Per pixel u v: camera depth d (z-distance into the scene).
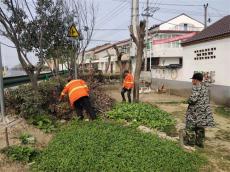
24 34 12.79
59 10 14.62
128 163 6.64
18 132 8.70
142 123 10.83
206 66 18.62
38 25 12.84
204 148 8.81
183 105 17.05
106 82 29.66
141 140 8.11
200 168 7.18
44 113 10.73
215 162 7.71
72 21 16.50
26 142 7.81
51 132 9.30
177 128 11.03
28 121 9.98
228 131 11.01
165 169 6.70
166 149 7.62
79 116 10.76
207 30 19.98
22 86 13.15
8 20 11.36
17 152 7.00
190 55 20.69
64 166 6.42
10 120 9.97
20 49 11.59
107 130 8.88
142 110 11.66
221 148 8.91
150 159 6.93
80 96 10.55
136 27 14.86
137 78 13.86
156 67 27.22
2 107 9.78
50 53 16.52
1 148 7.27
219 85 17.11
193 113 8.72
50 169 6.46
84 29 23.05
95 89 15.12
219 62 17.27
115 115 11.45
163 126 10.64
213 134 10.55
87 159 6.67
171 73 23.89
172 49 44.56
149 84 26.77
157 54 44.69
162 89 24.02
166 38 48.81
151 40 45.94
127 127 9.78
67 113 11.05
